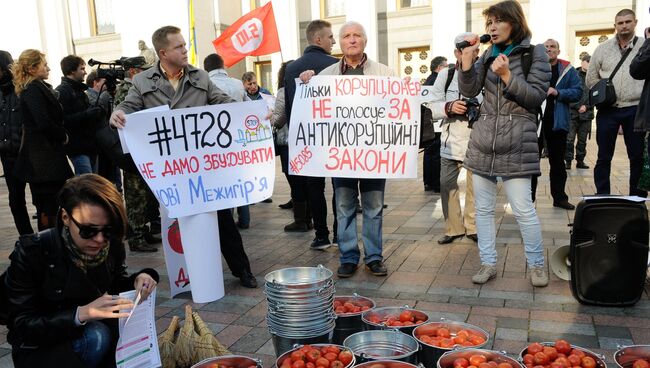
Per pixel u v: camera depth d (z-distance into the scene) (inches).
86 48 789.9
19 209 217.2
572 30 608.1
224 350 106.0
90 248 83.5
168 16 692.7
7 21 792.9
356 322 113.0
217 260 155.0
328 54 185.6
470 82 149.9
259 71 740.7
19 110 206.8
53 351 85.6
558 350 95.7
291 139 168.6
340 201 170.7
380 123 160.9
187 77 156.9
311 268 117.0
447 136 199.2
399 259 187.6
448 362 91.7
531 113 148.2
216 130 151.7
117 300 84.6
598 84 221.8
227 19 739.4
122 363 88.2
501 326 129.1
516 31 144.4
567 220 231.0
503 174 148.9
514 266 173.6
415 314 113.7
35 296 85.5
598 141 230.1
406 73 689.0
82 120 233.1
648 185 193.9
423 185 358.3
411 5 679.7
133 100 155.7
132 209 211.8
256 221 264.5
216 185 152.5
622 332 123.4
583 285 138.0
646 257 134.4
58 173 195.6
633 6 581.0
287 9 697.0
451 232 204.7
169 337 111.1
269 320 107.5
